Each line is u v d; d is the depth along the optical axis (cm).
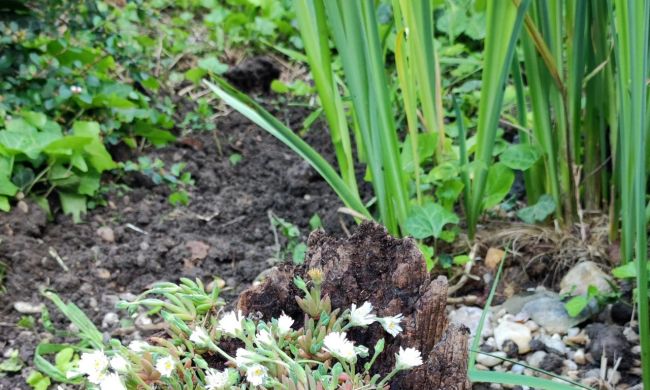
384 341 83
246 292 89
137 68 141
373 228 89
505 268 118
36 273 119
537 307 111
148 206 132
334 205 132
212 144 144
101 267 121
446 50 150
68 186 129
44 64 136
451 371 82
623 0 97
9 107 130
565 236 119
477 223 125
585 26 114
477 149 116
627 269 106
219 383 77
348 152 115
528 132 118
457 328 82
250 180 138
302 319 89
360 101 107
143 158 136
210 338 82
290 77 159
